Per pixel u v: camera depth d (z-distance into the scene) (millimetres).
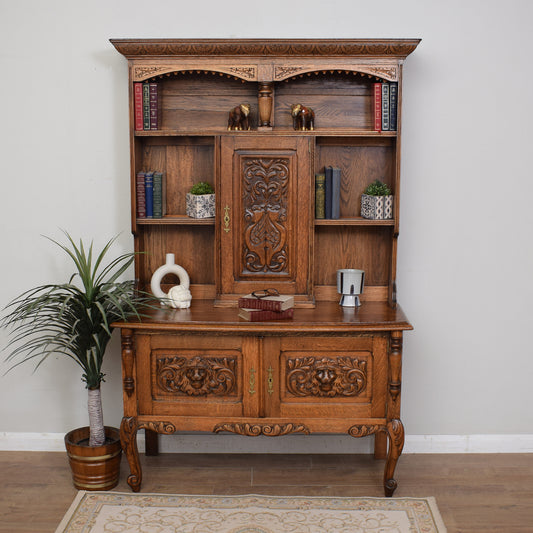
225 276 3441
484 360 3779
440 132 3602
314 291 3625
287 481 3480
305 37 3541
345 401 3240
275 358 3203
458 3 3512
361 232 3609
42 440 3832
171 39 3223
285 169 3365
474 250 3691
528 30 3525
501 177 3633
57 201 3682
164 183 3518
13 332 3771
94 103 3602
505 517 3143
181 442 3809
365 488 3408
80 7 3533
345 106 3518
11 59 3572
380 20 3527
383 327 3127
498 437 3814
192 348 3217
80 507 3184
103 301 3244
